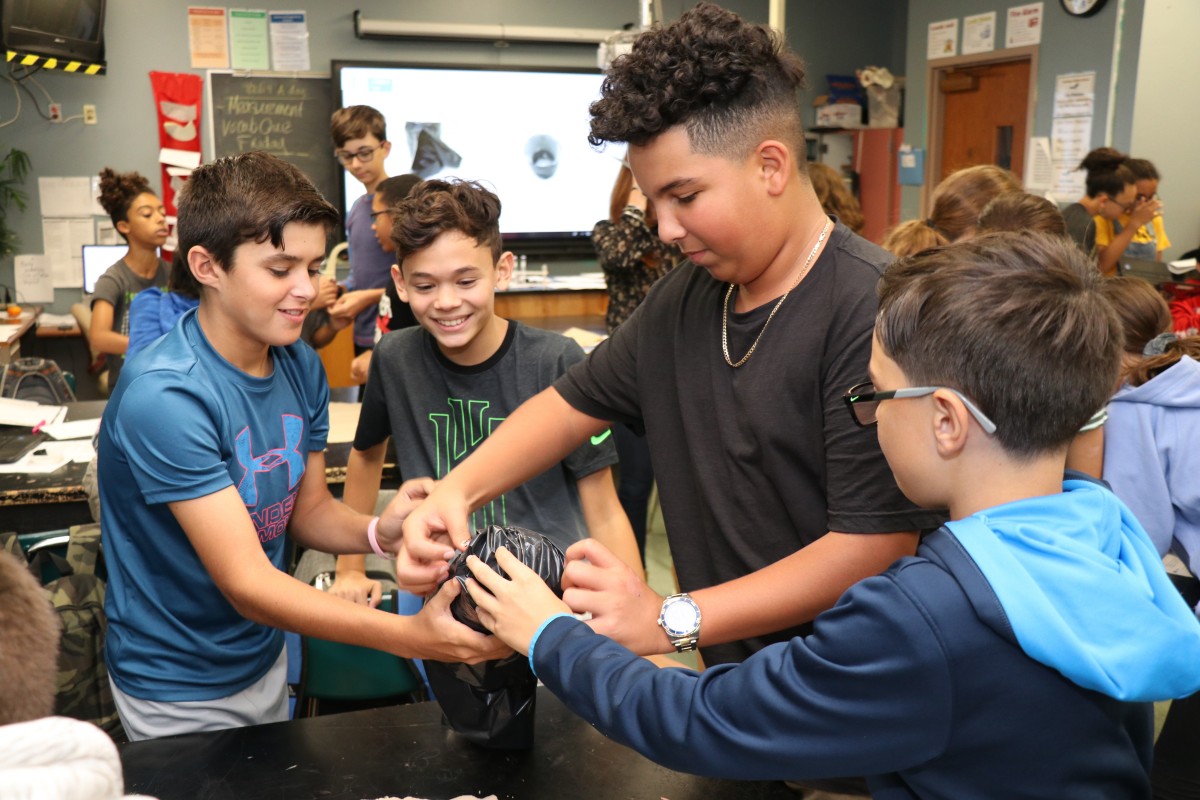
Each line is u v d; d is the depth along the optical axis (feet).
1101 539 2.57
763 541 4.00
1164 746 5.68
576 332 11.99
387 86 20.79
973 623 2.41
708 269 3.70
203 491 4.11
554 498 5.72
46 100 19.39
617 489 12.53
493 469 4.35
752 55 3.33
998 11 19.08
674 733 2.76
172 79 19.88
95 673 5.45
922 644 2.41
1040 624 2.35
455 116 21.27
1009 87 19.22
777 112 3.42
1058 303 2.50
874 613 2.47
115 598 4.63
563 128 21.93
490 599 3.22
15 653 2.17
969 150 20.48
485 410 5.73
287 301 4.25
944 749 2.51
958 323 2.52
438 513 4.07
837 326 3.57
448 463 5.82
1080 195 17.61
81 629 5.38
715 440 4.05
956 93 20.71
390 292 8.50
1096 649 2.36
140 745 3.91
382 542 4.83
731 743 2.67
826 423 3.60
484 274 5.36
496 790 3.68
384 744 3.96
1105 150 14.48
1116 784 2.63
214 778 3.71
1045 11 18.01
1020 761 2.51
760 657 2.73
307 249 4.23
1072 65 17.53
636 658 2.96
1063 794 2.54
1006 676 2.41
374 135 12.32
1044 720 2.46
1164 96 16.62
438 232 5.17
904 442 2.70
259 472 4.55
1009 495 2.63
